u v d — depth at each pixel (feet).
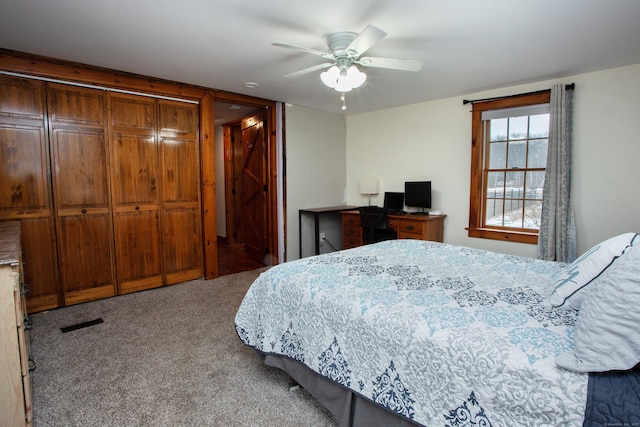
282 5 6.68
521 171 12.53
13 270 4.71
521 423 3.39
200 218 13.24
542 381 3.34
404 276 6.20
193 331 8.88
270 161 15.21
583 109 10.94
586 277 4.46
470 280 5.95
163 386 6.53
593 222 10.98
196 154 12.96
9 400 4.75
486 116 13.02
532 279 5.98
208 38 8.23
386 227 13.87
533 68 10.36
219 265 15.80
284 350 6.10
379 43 8.48
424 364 4.12
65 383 6.59
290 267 6.84
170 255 12.55
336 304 5.21
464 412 3.77
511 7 6.72
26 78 9.50
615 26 7.54
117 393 6.31
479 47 8.74
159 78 11.55
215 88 12.81
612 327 3.27
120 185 11.28
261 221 16.07
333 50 8.11
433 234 13.73
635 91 10.08
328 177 17.37
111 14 7.06
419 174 15.21
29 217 9.75
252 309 6.85
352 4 6.63
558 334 3.96
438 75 11.01
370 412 4.79
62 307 10.39
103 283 11.14
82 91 10.41
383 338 4.55
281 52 9.11
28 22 7.43
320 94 13.60
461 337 3.98
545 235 11.43
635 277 3.26
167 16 7.14
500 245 12.97
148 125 11.74
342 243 17.17
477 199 13.46
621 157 10.39
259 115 15.72
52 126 9.97
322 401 5.51
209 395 6.27
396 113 15.87
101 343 8.21
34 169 9.77
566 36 8.07
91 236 10.83
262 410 5.87
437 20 7.27
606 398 3.08
